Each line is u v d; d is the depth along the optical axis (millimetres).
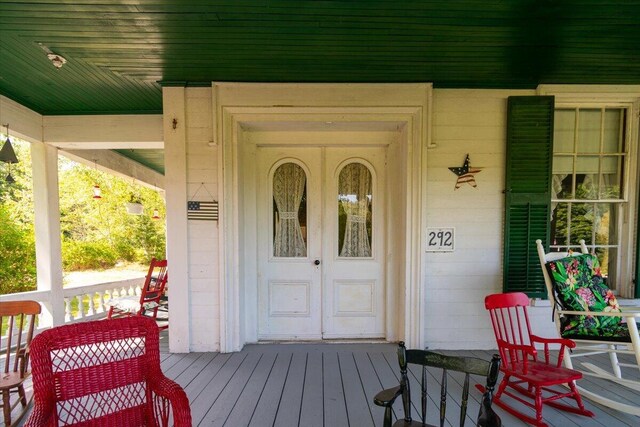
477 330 3133
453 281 3119
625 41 2361
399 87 3025
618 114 3184
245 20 2125
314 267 3408
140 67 2740
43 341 1388
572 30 2234
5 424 1899
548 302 3074
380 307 3418
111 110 3748
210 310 3057
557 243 3188
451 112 3088
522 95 3080
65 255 11852
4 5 1938
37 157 3740
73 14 2039
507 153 3029
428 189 3104
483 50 2500
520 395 2285
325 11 2043
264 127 3205
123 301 4082
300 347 3180
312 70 2814
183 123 3020
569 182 3186
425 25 2188
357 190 3439
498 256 3121
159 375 1553
